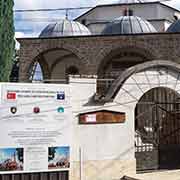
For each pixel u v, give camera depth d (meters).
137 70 15.59
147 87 15.77
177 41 28.09
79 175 14.70
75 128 14.77
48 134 14.07
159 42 28.34
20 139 13.78
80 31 34.44
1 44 21.38
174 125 17.50
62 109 14.28
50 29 34.59
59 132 14.21
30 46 30.44
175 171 16.08
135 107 16.31
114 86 15.22
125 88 15.52
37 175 13.96
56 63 35.31
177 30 31.22
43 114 14.04
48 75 35.19
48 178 14.09
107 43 29.06
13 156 13.69
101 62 29.19
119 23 32.06
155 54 28.30
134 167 15.50
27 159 13.84
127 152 15.42
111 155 15.19
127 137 15.46
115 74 29.53
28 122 13.88
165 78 15.98
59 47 29.94
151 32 29.95
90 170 14.86
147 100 18.05
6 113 13.68
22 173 13.78
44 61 34.91
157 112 17.25
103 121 15.12
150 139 16.89
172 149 16.98
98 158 15.00
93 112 14.99
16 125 13.76
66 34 33.84
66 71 35.28
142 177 14.91
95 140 15.00
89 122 14.92
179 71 16.11
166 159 16.81
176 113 17.50
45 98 14.09
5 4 21.64
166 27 37.12
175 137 17.44
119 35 28.81
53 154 14.12
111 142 15.21
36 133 13.95
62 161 14.23
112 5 38.22
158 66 15.87
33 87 13.98
